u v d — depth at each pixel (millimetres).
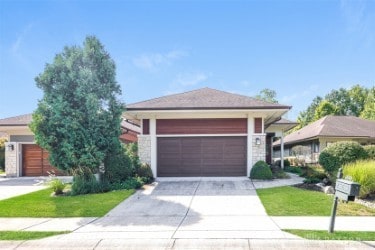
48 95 13242
